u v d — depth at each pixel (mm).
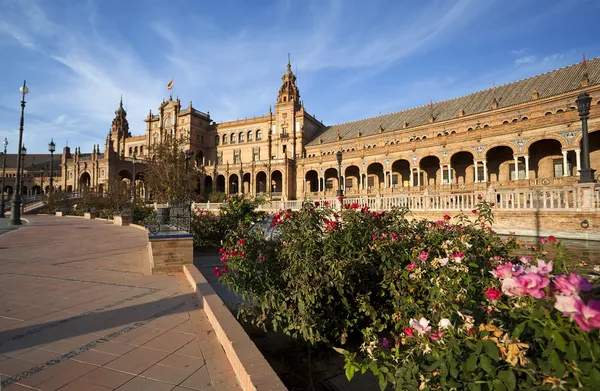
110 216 33750
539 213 12336
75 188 76438
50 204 48000
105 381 3182
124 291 6375
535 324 2016
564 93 35719
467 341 2309
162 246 8117
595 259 8625
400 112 58406
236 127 75875
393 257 5066
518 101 40719
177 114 76188
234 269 4875
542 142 35906
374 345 2945
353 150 54844
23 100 24234
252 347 3428
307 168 58125
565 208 11852
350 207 6109
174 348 3916
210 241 13000
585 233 11180
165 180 29578
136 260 9898
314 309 4547
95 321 4793
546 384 1902
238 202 14492
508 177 38875
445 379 2270
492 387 2043
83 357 3682
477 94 48844
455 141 40125
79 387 3074
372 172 52719
